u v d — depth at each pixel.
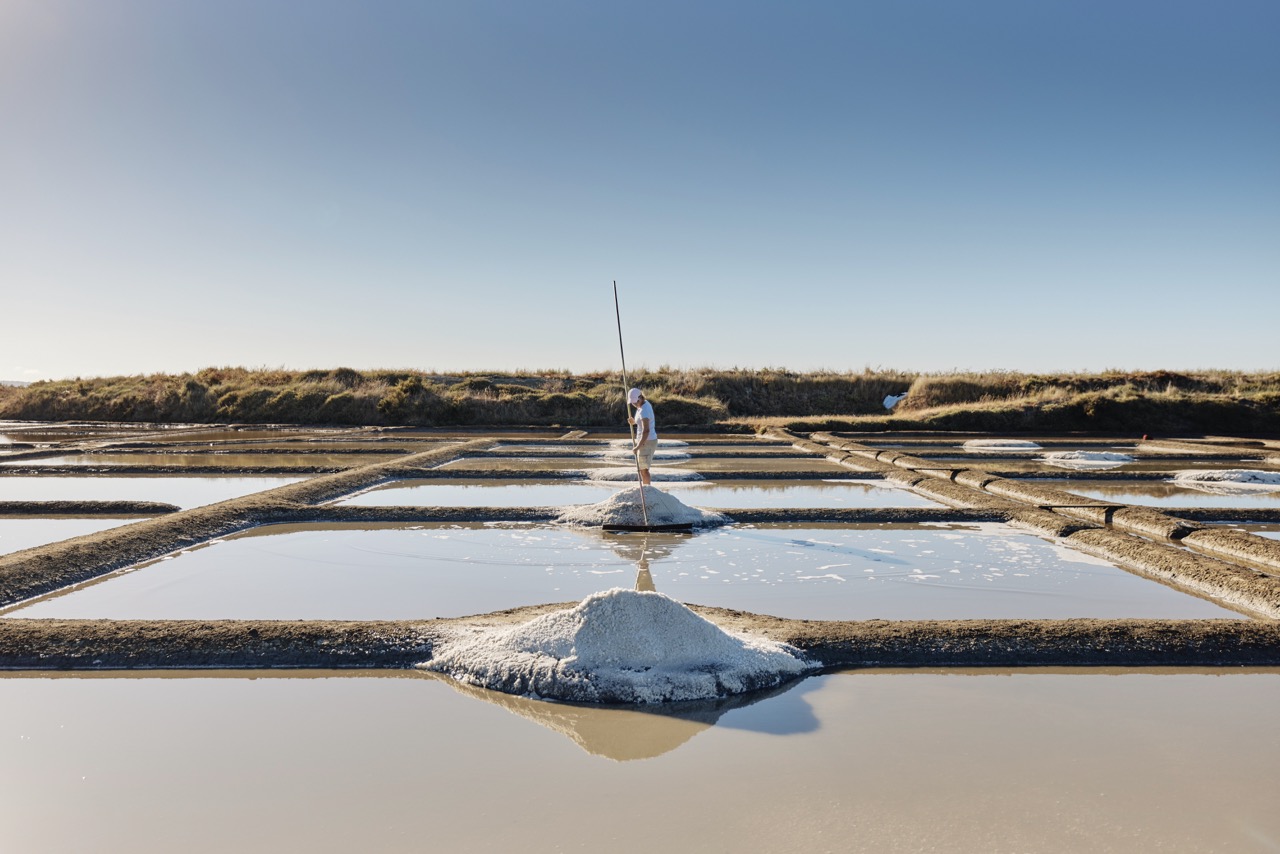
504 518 9.62
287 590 6.68
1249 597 6.31
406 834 3.17
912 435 23.83
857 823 3.24
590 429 27.00
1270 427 26.09
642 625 4.73
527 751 3.87
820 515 9.73
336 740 3.99
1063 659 5.04
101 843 3.12
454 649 4.99
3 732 4.08
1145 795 3.47
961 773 3.65
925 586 6.88
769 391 35.81
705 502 11.41
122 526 8.41
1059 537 8.81
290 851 3.06
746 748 3.89
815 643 5.15
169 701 4.46
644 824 3.23
